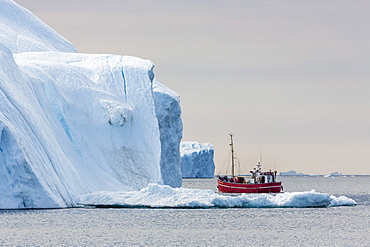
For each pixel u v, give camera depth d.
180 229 184.12
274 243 164.62
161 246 156.62
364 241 169.50
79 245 153.88
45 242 156.00
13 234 163.88
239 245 160.75
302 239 171.62
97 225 184.25
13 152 189.75
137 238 166.38
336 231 187.12
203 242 163.75
